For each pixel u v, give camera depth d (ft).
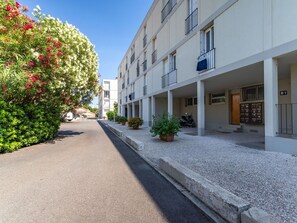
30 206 9.89
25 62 23.48
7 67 21.12
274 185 11.53
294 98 22.00
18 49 23.90
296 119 22.03
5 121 22.24
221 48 27.09
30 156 21.17
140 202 10.29
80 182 13.20
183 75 37.88
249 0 22.22
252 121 36.29
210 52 29.45
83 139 35.55
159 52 50.93
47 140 33.19
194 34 33.94
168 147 24.73
